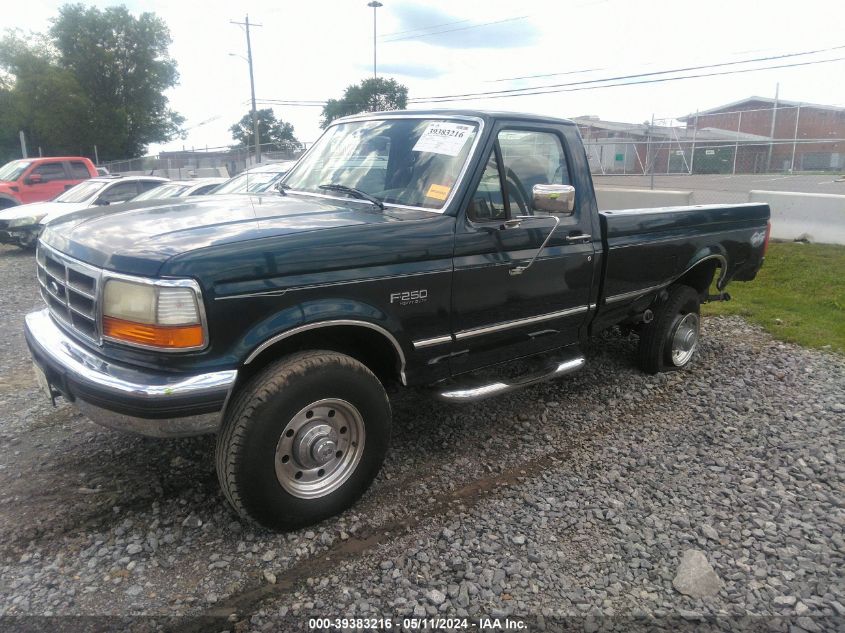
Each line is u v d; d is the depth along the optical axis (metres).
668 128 22.75
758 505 3.54
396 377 3.61
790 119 34.31
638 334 5.56
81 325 3.06
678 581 2.87
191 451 3.96
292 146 31.50
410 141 4.00
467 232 3.58
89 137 51.84
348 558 3.01
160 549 3.04
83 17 53.38
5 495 3.46
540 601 2.76
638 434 4.43
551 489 3.67
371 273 3.18
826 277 8.94
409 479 3.76
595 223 4.42
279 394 2.88
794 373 5.63
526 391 5.18
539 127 4.10
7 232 12.57
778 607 2.75
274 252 2.87
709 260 5.61
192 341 2.69
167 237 2.90
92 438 4.16
